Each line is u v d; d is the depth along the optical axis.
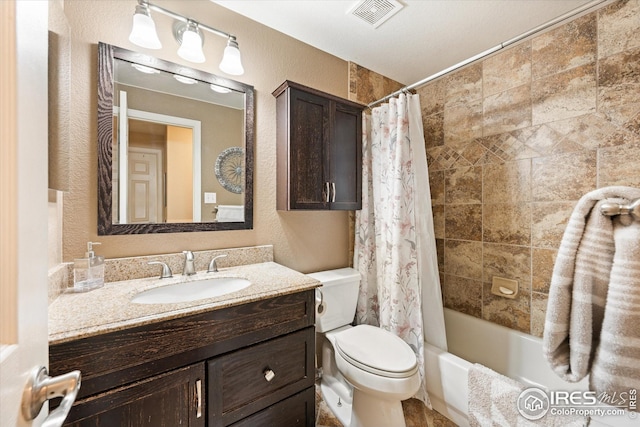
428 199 1.61
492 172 1.82
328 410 1.49
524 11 1.45
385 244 1.70
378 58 1.93
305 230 1.76
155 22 1.27
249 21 1.54
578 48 1.44
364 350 1.32
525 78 1.65
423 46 1.78
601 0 0.98
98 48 1.13
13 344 0.35
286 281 1.19
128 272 1.18
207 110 1.40
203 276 1.26
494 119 1.80
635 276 0.50
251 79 1.54
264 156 1.59
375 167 1.82
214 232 1.43
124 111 1.19
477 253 1.90
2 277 0.34
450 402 1.39
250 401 0.99
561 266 0.58
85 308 0.85
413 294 1.54
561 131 1.51
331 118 1.63
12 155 0.35
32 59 0.39
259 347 1.01
